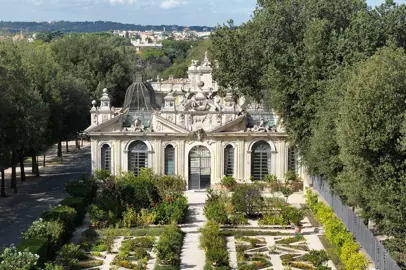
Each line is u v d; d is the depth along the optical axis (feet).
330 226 194.18
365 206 176.55
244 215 234.38
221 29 317.22
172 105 278.87
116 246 198.80
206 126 278.26
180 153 278.05
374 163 172.35
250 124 283.79
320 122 215.72
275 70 253.65
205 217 234.58
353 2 277.03
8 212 245.65
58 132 345.72
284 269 171.63
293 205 251.19
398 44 250.37
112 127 277.23
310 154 227.61
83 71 495.82
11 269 146.61
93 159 279.28
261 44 285.02
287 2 281.13
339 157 184.44
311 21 258.57
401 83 172.65
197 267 178.50
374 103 171.42
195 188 281.54
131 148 279.28
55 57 505.66
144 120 285.02
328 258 183.62
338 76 215.51
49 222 188.24
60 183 311.47
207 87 423.23
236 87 314.14
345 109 176.86
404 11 249.55
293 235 211.00
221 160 278.05
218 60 316.81
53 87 345.92
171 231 195.72
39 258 164.76
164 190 237.66
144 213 222.28
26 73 304.50
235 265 180.86
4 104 245.24
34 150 317.42
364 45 234.79
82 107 382.83
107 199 225.15
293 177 277.64
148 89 299.58
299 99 247.29
